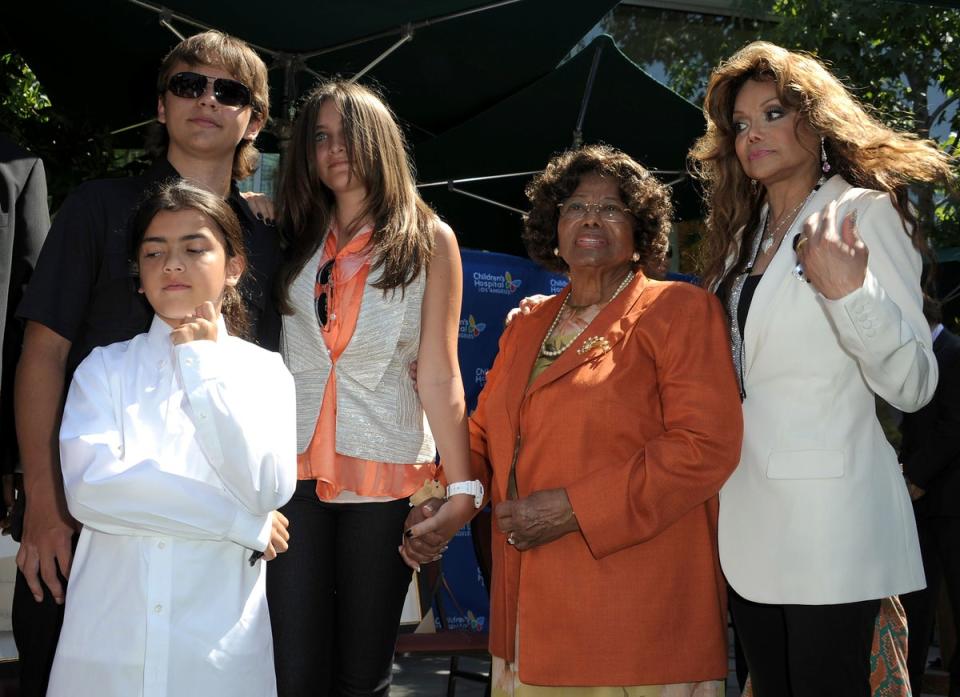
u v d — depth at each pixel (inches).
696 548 115.6
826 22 317.1
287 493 98.8
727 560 113.2
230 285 110.1
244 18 209.2
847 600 105.5
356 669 120.0
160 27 216.4
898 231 110.1
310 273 122.6
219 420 94.7
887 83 327.6
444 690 221.1
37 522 109.0
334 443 118.0
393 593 121.0
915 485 193.2
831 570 106.0
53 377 112.0
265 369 101.3
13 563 175.2
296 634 116.0
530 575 115.6
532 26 221.0
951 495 191.2
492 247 302.8
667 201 124.9
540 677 112.7
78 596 96.7
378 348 119.9
